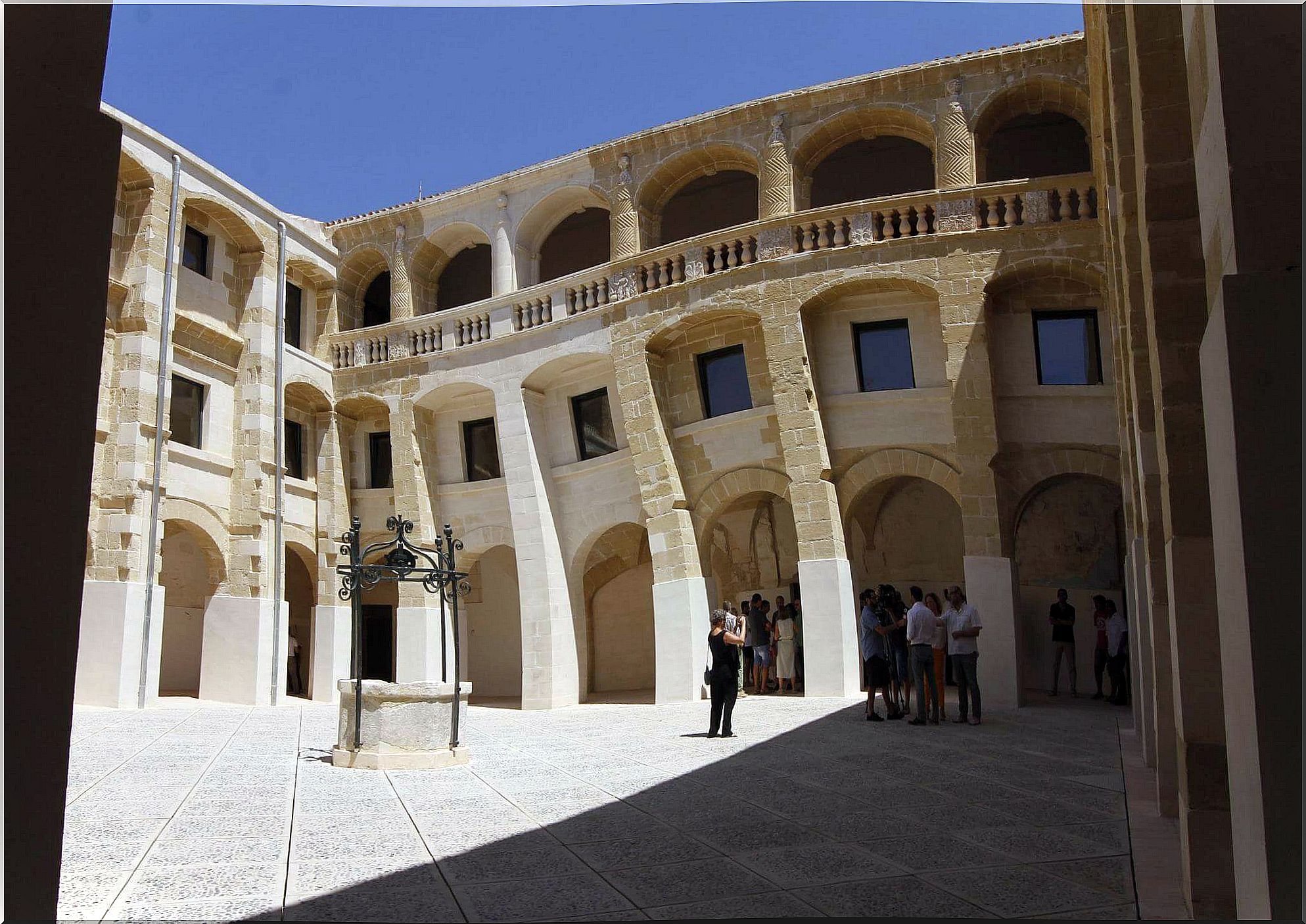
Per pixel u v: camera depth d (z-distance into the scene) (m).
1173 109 6.04
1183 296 5.93
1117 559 22.78
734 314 22.78
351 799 9.84
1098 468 20.34
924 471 21.27
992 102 21.52
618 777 11.22
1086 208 20.22
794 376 21.80
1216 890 5.54
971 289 20.62
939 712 16.06
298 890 6.28
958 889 6.26
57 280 3.76
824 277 21.67
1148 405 8.91
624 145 24.98
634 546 29.53
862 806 9.12
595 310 24.64
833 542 21.30
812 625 21.23
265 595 25.03
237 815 8.88
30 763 3.53
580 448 26.41
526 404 26.05
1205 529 5.82
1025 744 13.38
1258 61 3.55
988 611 19.69
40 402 3.68
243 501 25.23
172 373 23.80
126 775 11.20
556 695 24.84
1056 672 21.78
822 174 27.25
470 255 32.50
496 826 8.41
